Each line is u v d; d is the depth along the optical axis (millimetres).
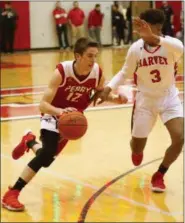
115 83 4594
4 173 5359
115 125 7660
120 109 8836
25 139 4641
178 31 23203
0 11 19656
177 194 4758
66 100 4344
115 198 4648
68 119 4105
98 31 21562
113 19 22109
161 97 4637
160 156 6016
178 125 4574
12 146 6484
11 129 7434
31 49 21078
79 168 5582
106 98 4523
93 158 5965
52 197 4660
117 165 5688
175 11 23047
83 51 4074
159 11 4391
